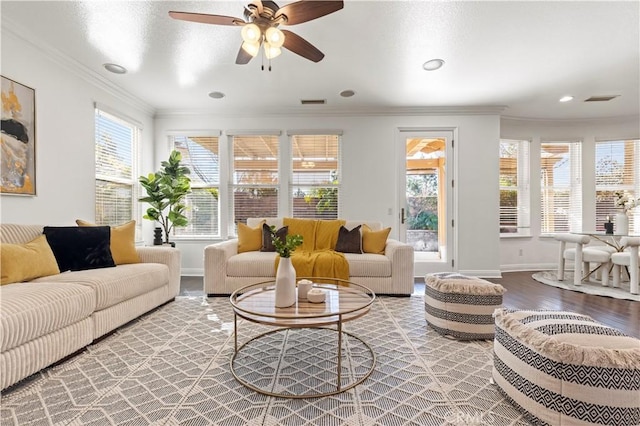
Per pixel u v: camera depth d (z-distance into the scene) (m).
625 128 5.19
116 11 2.32
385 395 1.57
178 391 1.59
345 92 3.96
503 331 1.56
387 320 2.68
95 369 1.80
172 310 2.92
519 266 5.29
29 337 1.62
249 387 1.62
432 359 1.96
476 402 1.51
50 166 2.88
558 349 1.25
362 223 4.04
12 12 2.32
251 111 4.63
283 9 1.88
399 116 4.59
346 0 2.18
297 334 2.37
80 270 2.48
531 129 5.36
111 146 3.84
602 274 4.04
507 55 2.99
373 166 4.62
